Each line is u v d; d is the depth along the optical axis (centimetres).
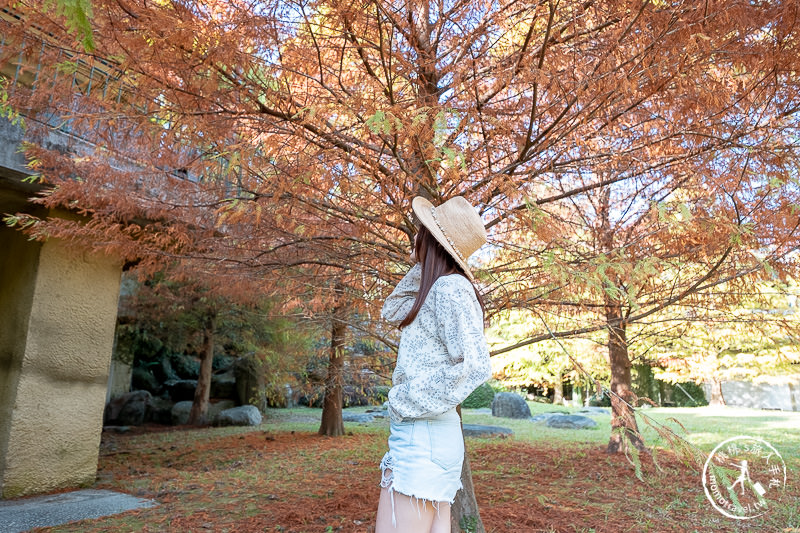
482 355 134
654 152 299
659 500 457
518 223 290
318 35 240
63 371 505
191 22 196
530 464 646
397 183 254
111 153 325
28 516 406
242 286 453
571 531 370
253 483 548
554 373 1695
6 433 462
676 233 276
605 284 250
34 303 484
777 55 225
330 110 227
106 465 660
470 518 344
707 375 1426
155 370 1509
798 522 391
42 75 242
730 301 320
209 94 229
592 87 238
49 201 353
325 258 394
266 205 293
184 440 912
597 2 237
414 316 148
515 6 258
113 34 199
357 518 402
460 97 247
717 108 255
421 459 132
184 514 420
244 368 1405
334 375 871
